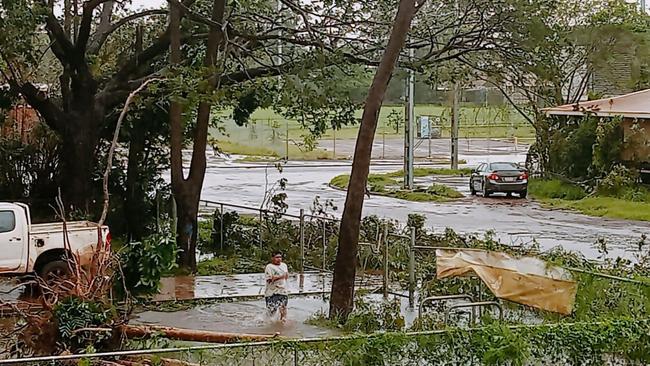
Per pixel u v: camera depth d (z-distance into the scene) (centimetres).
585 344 975
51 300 1248
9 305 1164
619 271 1454
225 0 2214
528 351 948
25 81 2314
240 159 5344
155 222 2577
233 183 3941
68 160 2361
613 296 1249
